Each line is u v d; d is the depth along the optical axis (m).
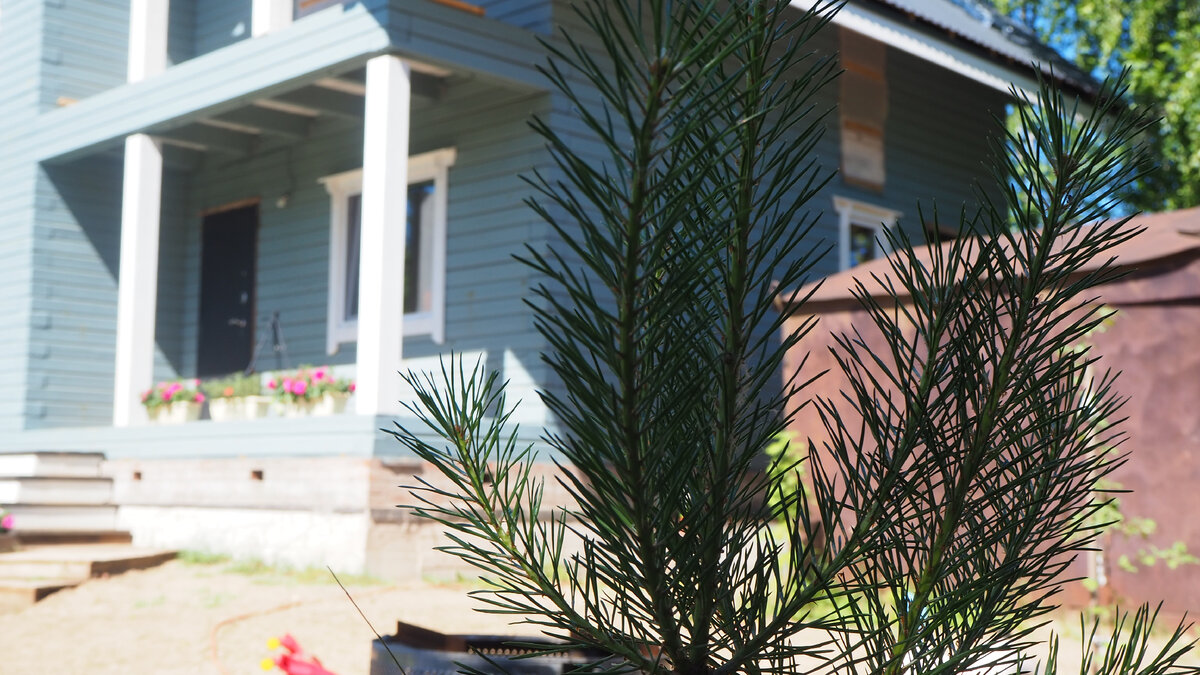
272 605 7.07
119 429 10.62
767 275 1.16
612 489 1.12
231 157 13.43
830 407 1.25
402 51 8.81
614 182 0.96
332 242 12.00
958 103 14.66
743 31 1.07
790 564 1.23
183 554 9.22
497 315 10.11
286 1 10.59
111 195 13.35
